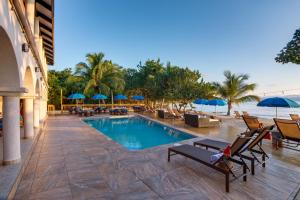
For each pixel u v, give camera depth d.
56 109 23.84
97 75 23.44
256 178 4.23
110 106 24.44
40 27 9.71
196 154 4.69
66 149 6.58
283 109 36.91
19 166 4.36
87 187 3.77
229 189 3.74
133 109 23.23
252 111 31.50
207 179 4.20
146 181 4.07
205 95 17.42
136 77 28.16
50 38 11.38
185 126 12.03
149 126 14.59
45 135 9.07
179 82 18.78
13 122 4.51
